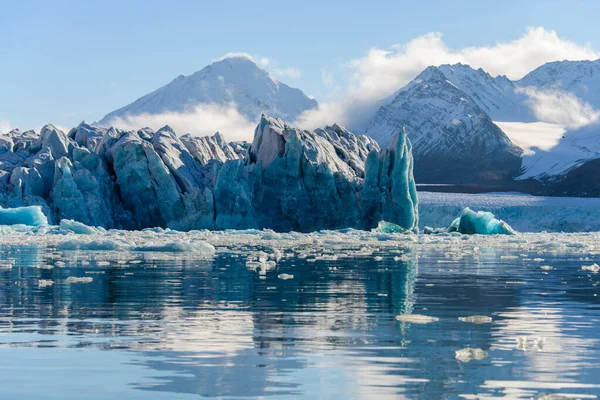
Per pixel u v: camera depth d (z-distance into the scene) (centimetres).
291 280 2052
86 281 1970
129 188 6738
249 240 4959
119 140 6975
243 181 6919
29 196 6312
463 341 1140
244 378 912
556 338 1171
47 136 6981
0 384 889
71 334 1190
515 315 1416
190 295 1689
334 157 7600
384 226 6381
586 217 9919
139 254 3117
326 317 1368
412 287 1898
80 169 6600
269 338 1159
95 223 6375
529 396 842
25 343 1117
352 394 848
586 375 931
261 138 7444
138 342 1126
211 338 1158
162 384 888
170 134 7462
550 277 2219
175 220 6631
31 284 1905
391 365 977
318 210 7081
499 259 3092
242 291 1775
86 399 833
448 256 3303
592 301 1628
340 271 2378
